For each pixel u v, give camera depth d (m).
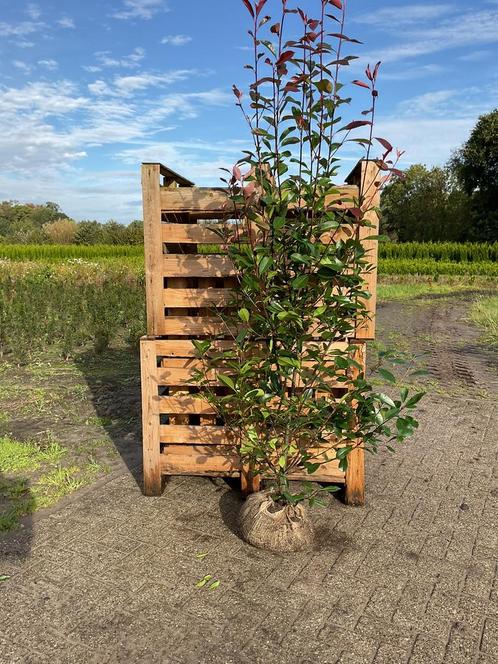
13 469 4.07
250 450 3.11
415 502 3.58
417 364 7.63
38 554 2.93
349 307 2.77
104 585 2.66
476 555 2.96
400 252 29.19
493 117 38.94
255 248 2.74
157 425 3.55
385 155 2.71
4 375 6.85
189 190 3.26
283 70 2.65
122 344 8.75
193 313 3.92
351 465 3.46
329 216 2.79
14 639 2.29
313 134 2.71
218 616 2.43
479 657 2.21
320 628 2.36
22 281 12.15
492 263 25.27
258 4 2.57
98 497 3.61
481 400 5.94
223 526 3.23
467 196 42.47
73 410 5.50
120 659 2.18
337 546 3.03
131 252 31.45
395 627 2.37
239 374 3.01
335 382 3.37
